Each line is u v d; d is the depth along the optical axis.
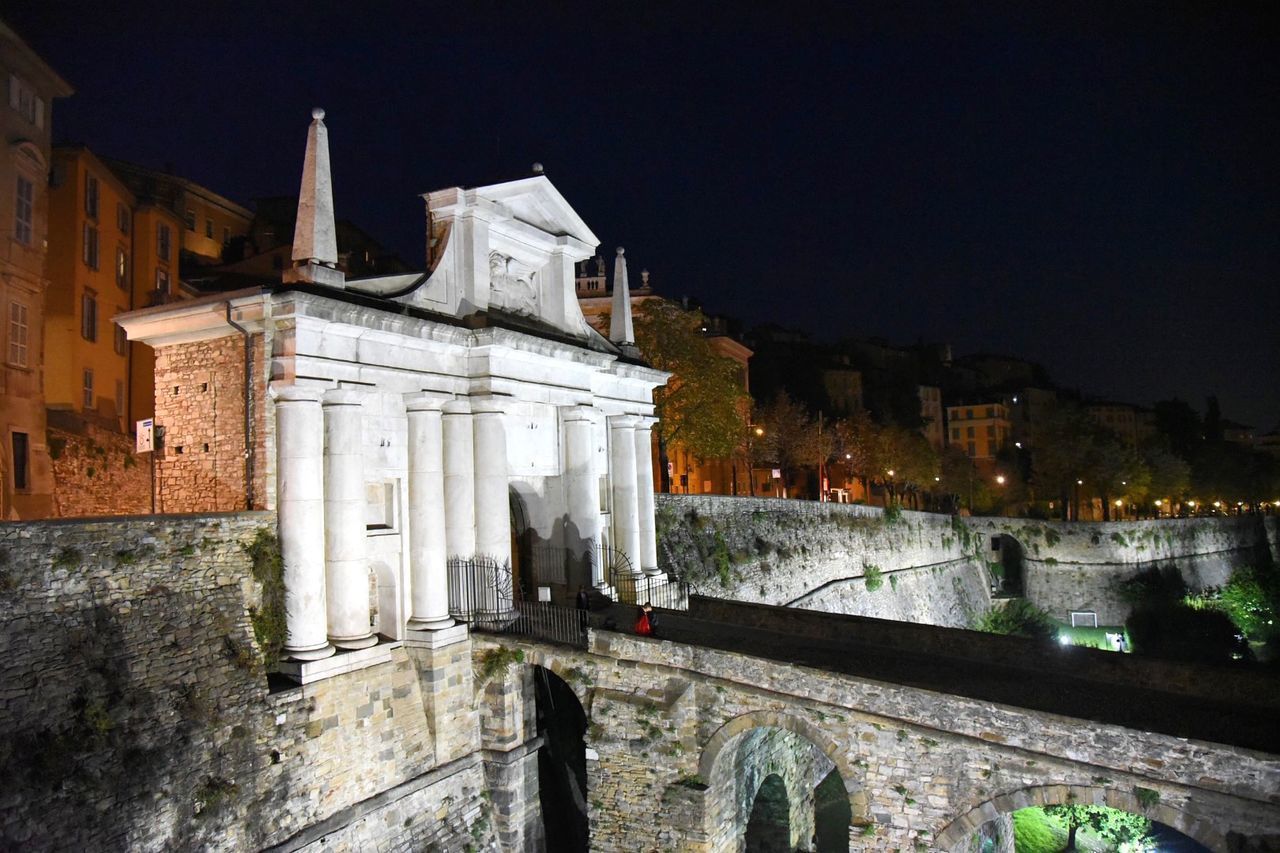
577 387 30.69
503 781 23.97
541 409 29.97
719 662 22.11
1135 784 17.97
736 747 23.88
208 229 60.34
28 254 31.34
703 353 53.50
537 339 27.25
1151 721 19.75
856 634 27.88
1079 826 34.94
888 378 129.88
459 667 24.08
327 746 20.36
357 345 22.42
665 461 52.38
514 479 28.86
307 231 21.97
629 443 34.22
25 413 30.75
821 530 56.66
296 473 20.72
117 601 17.44
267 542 20.59
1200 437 135.38
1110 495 102.56
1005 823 28.58
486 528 25.75
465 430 25.77
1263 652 68.62
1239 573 79.94
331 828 19.91
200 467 22.48
